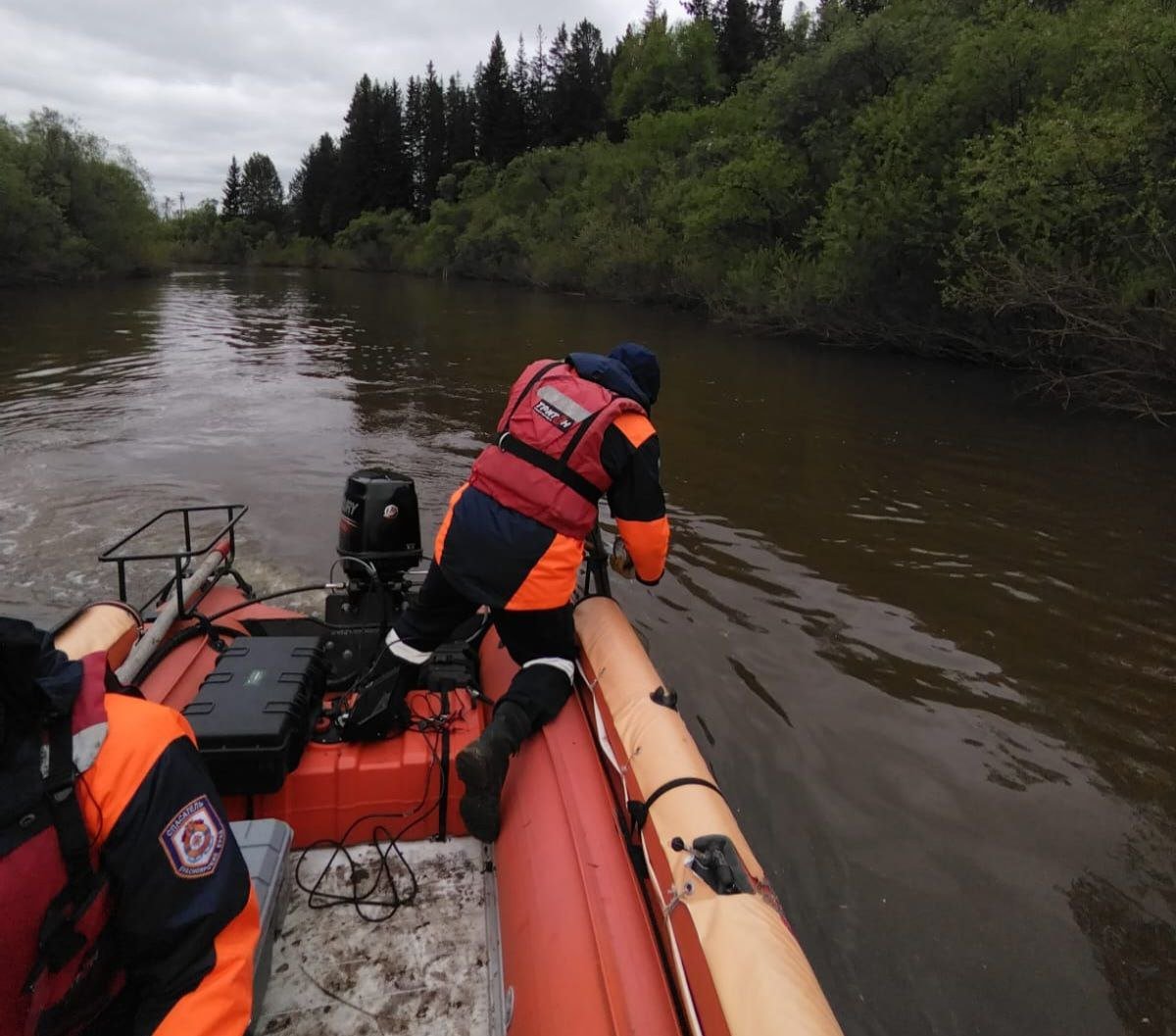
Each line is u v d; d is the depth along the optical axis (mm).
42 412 9953
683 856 1779
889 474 8234
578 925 1826
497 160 76062
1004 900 2971
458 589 2412
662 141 34969
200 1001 1246
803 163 21344
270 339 17875
